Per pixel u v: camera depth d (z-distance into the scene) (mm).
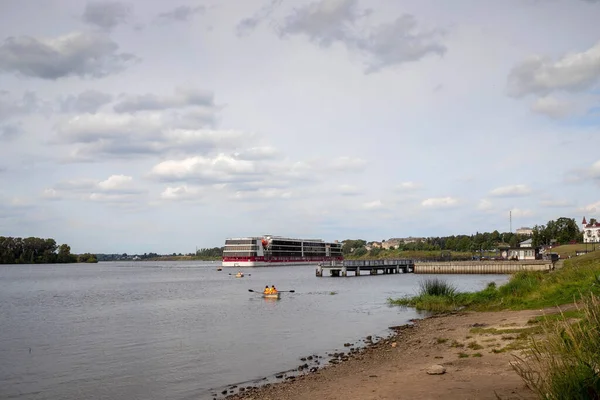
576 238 190250
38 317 46688
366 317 40188
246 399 17094
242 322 39125
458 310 39969
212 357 25828
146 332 35312
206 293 74688
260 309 48938
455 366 17672
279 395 17172
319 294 65000
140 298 67375
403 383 16172
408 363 20062
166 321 41250
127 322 41344
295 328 35031
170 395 19047
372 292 66312
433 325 31938
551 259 104812
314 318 40438
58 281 122250
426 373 17188
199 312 47688
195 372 22688
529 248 118688
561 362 10414
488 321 28891
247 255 198500
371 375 18625
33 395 19812
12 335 35156
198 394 18953
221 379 21219
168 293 76062
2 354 28047
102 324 40438
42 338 33656
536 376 13531
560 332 11430
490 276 99750
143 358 26203
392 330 32594
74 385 21078
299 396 16562
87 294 77312
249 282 103750
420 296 49594
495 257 156375
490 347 20156
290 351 26719
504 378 14766
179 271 192625
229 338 31578
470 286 71188
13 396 19641
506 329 23688
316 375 20156
